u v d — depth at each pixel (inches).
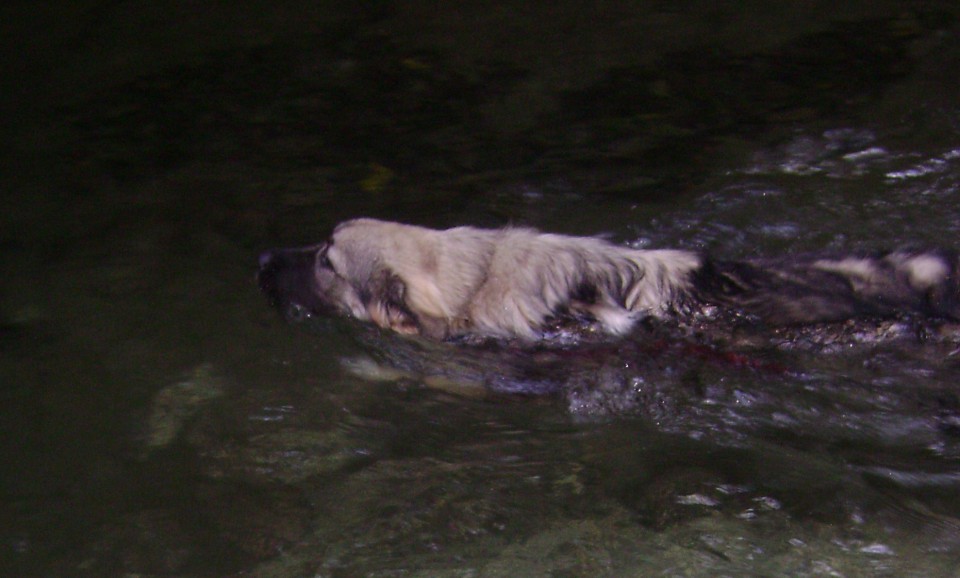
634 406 187.9
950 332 185.5
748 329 194.2
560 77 346.6
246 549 157.3
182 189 278.8
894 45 350.9
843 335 188.9
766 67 343.3
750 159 282.5
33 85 355.6
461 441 182.7
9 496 169.0
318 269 219.5
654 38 372.5
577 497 167.3
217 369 201.8
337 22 399.9
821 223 249.3
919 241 239.5
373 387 197.2
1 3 421.1
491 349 201.3
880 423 179.2
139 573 153.1
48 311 221.1
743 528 158.9
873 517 160.1
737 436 179.9
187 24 402.9
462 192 273.3
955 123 292.5
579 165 286.0
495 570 151.6
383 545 157.8
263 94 342.6
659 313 199.8
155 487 171.0
